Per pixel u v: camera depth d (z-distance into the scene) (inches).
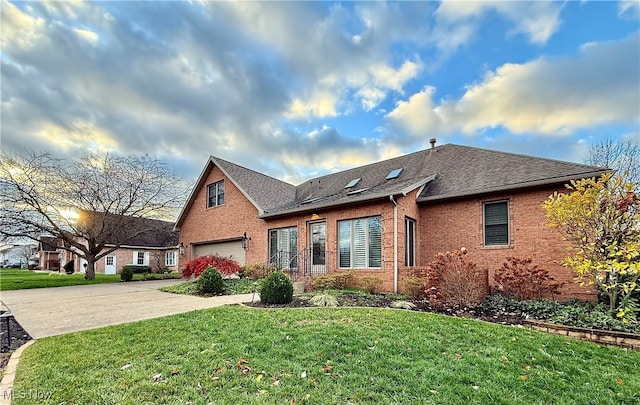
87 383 148.8
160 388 143.0
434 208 455.2
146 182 753.6
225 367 163.2
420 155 573.3
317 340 199.2
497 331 226.1
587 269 274.5
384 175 564.7
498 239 402.3
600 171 335.3
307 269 504.7
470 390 143.9
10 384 149.6
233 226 653.9
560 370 169.6
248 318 251.1
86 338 213.2
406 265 428.5
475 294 317.7
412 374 156.9
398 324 234.4
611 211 271.4
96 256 814.5
